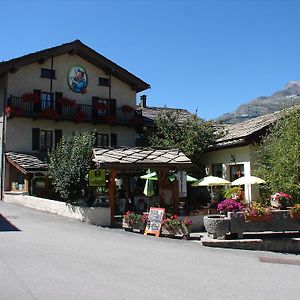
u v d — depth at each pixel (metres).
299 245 12.04
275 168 15.72
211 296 6.75
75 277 7.66
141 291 6.88
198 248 11.48
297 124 15.78
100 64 29.81
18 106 26.00
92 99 29.55
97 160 15.41
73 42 28.20
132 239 12.62
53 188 23.48
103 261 9.18
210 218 12.27
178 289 7.10
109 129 29.55
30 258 9.19
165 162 16.00
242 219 12.16
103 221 15.46
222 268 9.05
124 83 31.05
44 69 27.70
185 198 22.23
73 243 11.33
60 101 27.44
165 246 11.63
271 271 8.94
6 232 12.91
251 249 11.78
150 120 30.56
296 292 7.18
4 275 7.66
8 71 26.25
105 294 6.63
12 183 25.95
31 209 19.89
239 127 23.52
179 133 23.66
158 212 13.95
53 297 6.39
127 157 16.09
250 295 6.91
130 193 22.64
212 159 23.22
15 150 26.17
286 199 12.98
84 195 16.95
